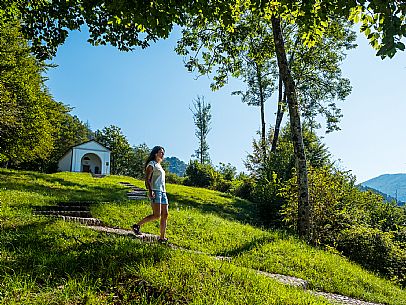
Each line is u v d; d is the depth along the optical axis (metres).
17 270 4.06
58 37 7.22
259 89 28.42
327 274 7.60
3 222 6.49
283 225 15.13
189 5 5.61
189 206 16.23
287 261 7.91
